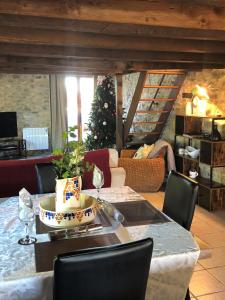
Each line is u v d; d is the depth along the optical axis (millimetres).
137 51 4117
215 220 3971
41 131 8633
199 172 4953
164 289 1594
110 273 1258
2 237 1717
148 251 1312
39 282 1362
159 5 2369
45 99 8688
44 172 2732
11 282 1330
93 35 3207
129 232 1769
